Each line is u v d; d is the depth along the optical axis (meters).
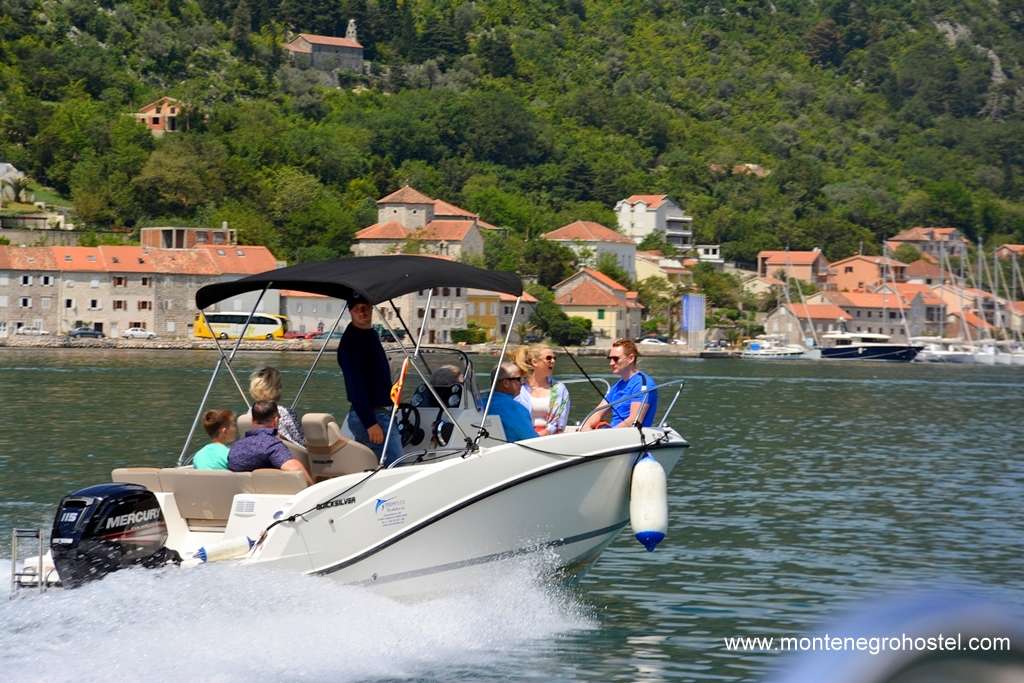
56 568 16.02
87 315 198.62
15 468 38.31
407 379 20.42
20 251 197.50
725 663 17.94
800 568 24.97
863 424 68.00
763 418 70.94
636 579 23.67
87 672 14.98
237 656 15.80
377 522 17.70
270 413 18.23
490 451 19.05
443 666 17.03
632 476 20.94
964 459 48.12
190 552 17.30
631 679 17.03
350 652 16.56
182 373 110.38
